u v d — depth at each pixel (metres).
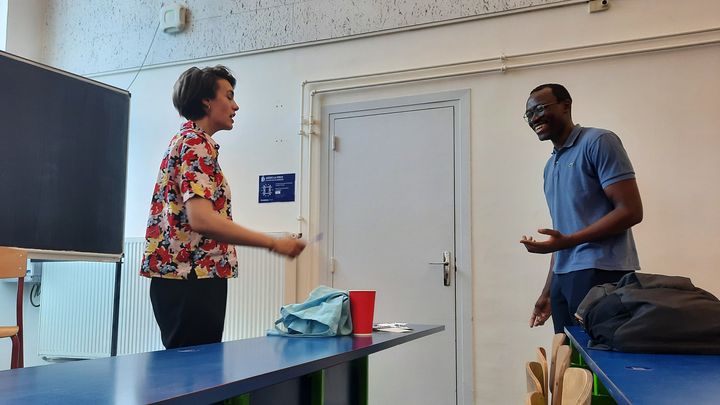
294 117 3.89
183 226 1.65
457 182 3.43
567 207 2.21
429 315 3.41
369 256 3.60
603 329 1.26
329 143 3.78
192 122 1.72
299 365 1.13
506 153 3.34
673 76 3.04
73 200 3.53
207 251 1.69
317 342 1.56
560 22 3.27
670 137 3.02
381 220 3.60
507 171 3.33
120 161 3.86
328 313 1.74
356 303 1.80
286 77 3.94
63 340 4.16
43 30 4.64
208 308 1.69
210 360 1.18
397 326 2.12
